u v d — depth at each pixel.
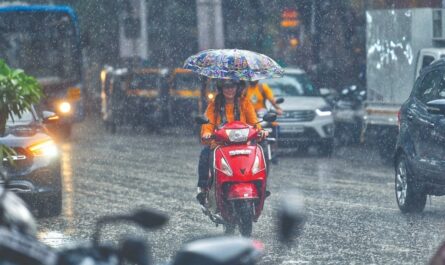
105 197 32.97
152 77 72.06
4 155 27.86
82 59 63.72
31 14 62.00
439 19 42.31
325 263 20.91
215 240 9.67
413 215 28.14
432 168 27.36
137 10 90.62
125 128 77.44
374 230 25.30
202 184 24.02
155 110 71.50
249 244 9.66
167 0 87.56
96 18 93.44
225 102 24.14
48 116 31.70
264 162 23.27
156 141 62.03
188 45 86.62
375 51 45.06
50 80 62.44
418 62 41.03
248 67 24.45
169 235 24.95
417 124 28.47
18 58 61.84
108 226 26.64
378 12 44.91
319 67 68.44
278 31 77.00
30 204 28.44
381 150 45.12
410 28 42.56
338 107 55.34
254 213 23.38
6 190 10.11
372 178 38.50
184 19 86.62
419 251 22.28
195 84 71.06
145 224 9.96
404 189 28.77
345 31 67.50
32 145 28.39
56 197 28.66
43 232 25.81
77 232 25.72
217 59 24.53
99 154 51.38
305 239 23.92
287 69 54.19
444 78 28.53
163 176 39.62
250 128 23.39
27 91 25.12
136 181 37.84
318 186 35.56
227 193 23.08
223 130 23.28
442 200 31.88
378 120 44.53
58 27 62.66
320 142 50.16
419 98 29.42
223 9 80.44
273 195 32.97
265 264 20.78
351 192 33.59
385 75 44.34
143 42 90.19
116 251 9.80
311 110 50.16
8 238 9.32
